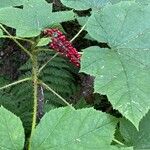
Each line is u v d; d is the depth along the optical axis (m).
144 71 1.35
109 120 1.29
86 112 1.30
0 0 1.71
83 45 3.24
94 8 1.75
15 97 2.82
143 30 1.48
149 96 1.28
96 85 1.31
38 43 1.47
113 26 1.49
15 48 3.47
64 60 2.97
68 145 1.27
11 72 3.41
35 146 1.28
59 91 2.87
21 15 1.59
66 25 3.27
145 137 1.40
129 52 1.43
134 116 1.24
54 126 1.29
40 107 1.78
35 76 1.51
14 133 1.29
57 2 3.14
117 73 1.34
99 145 1.26
